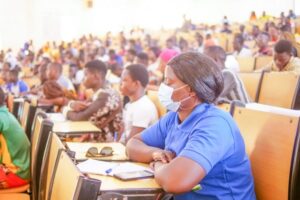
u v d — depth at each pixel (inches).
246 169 74.2
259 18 639.1
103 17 801.6
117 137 146.4
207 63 75.6
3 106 117.1
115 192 63.9
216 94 76.2
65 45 655.1
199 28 665.6
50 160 80.2
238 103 90.4
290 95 140.2
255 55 301.6
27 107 149.4
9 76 297.0
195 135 70.9
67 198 56.9
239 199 72.5
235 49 368.2
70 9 759.1
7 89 290.4
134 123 127.7
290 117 72.6
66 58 477.4
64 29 752.3
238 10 737.6
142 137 90.5
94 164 81.7
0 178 109.6
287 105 140.5
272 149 74.9
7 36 689.0
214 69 75.5
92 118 147.1
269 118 77.6
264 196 76.2
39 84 278.4
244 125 83.8
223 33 538.3
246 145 81.5
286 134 72.5
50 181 72.2
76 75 313.6
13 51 690.8
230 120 74.0
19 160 112.8
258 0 693.9
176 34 615.8
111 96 148.0
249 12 715.4
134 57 343.0
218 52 174.4
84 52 480.1
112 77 249.0
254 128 80.9
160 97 78.4
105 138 144.9
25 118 145.9
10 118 113.7
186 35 590.6
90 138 136.3
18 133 113.6
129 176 73.0
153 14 821.2
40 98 195.3
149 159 84.2
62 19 749.9
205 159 67.0
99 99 148.2
